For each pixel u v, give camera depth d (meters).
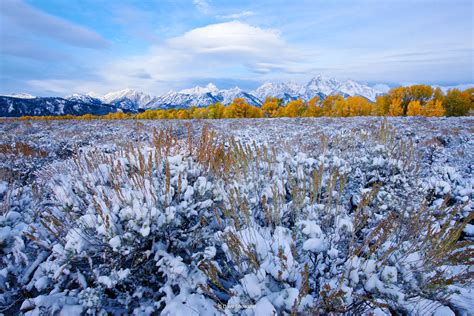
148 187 2.32
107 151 6.01
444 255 1.56
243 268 1.74
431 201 2.86
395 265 1.66
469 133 9.41
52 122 21.09
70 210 2.34
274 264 1.69
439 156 5.60
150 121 21.53
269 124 17.31
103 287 1.88
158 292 2.00
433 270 1.60
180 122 19.67
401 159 3.61
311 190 2.53
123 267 2.06
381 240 1.59
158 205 2.16
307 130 12.30
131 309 1.90
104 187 2.43
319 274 1.79
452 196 2.95
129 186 2.48
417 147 5.55
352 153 4.27
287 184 3.01
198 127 14.69
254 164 3.34
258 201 2.61
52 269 1.99
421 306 1.61
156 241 2.17
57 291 1.96
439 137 8.74
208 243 2.23
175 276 1.89
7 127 17.14
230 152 3.04
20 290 2.03
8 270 2.12
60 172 3.77
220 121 21.92
